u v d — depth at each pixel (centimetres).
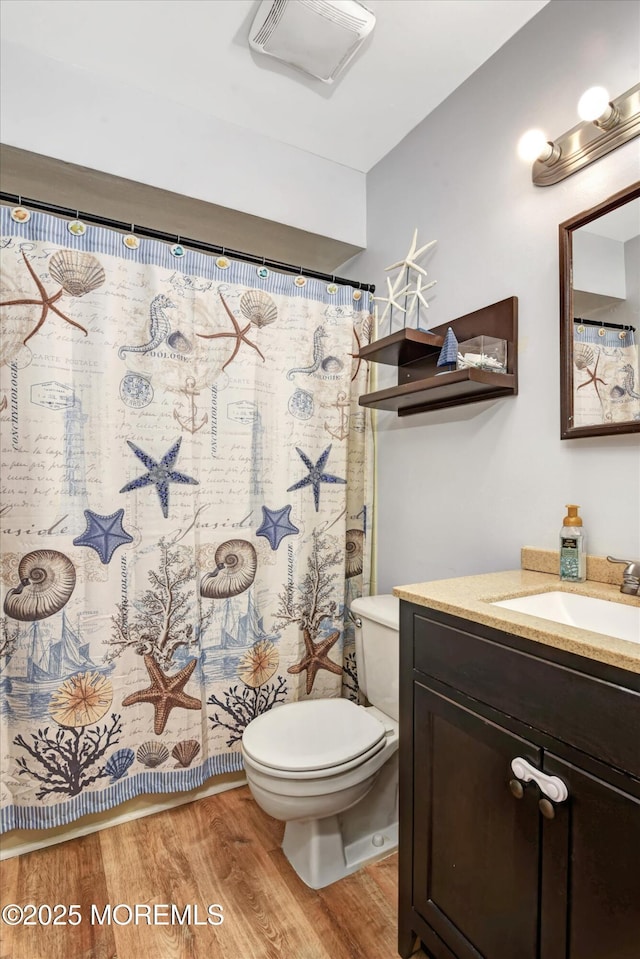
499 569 160
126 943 127
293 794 136
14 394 155
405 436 202
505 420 157
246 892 143
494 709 100
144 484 173
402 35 153
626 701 77
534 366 147
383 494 216
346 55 157
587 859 83
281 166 204
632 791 76
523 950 94
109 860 156
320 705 173
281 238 217
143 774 175
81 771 164
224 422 188
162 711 177
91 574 166
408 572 200
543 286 144
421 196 192
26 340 156
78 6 143
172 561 177
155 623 175
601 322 128
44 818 159
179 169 183
